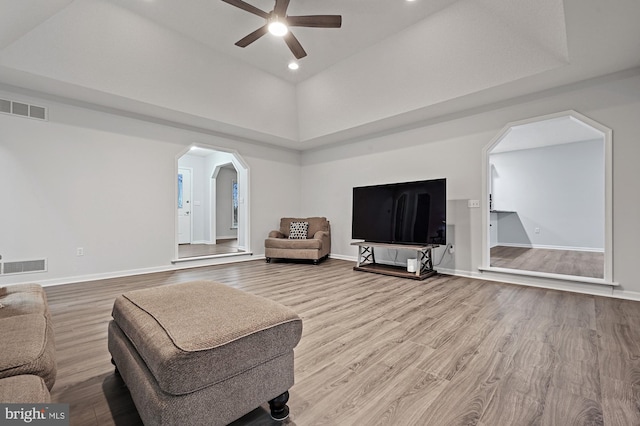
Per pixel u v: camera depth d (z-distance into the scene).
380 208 4.69
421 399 1.45
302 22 2.70
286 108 5.24
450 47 3.36
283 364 1.32
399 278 4.12
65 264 3.76
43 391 0.87
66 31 2.99
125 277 4.14
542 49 2.93
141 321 1.27
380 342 2.09
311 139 5.77
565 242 6.94
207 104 4.38
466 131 4.23
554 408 1.37
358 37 3.55
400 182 4.79
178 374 1.00
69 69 3.24
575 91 3.36
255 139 5.82
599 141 6.56
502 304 2.94
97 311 2.71
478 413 1.34
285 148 6.49
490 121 4.00
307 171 6.67
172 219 4.73
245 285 3.71
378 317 2.58
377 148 5.32
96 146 4.00
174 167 4.75
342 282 3.88
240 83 4.41
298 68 4.34
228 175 9.40
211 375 1.07
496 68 3.29
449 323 2.44
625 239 3.12
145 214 4.44
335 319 2.53
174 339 1.08
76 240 3.84
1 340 1.08
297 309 2.79
